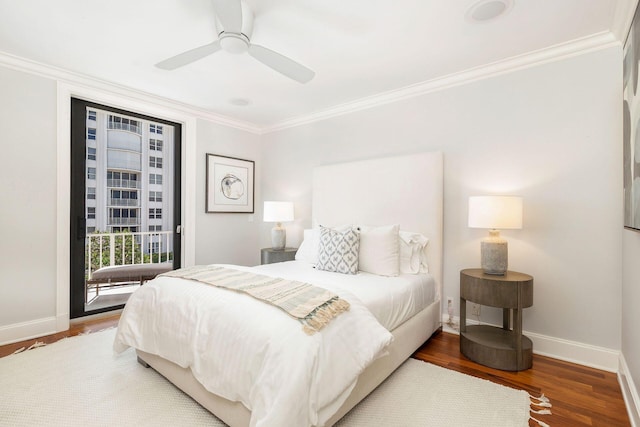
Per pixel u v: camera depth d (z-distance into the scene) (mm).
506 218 2215
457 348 2496
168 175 3783
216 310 1615
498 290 2152
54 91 2750
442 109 2916
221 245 4109
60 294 2781
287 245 4254
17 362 2178
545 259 2389
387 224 3152
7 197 2527
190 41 2293
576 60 2281
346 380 1406
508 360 2123
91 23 2068
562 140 2332
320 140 3885
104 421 1574
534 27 2080
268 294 1649
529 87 2471
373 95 3289
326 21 2025
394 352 1998
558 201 2344
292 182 4195
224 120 4098
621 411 1699
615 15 1928
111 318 3115
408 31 2137
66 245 2822
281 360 1270
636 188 1539
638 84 1507
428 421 1595
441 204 2857
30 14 1969
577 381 1995
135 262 3584
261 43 2295
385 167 3178
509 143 2559
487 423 1585
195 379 1652
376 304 1897
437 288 2826
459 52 2410
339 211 3541
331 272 2656
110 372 2045
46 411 1646
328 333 1432
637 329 1641
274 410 1172
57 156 2768
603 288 2170
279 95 3311
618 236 2123
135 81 2975
